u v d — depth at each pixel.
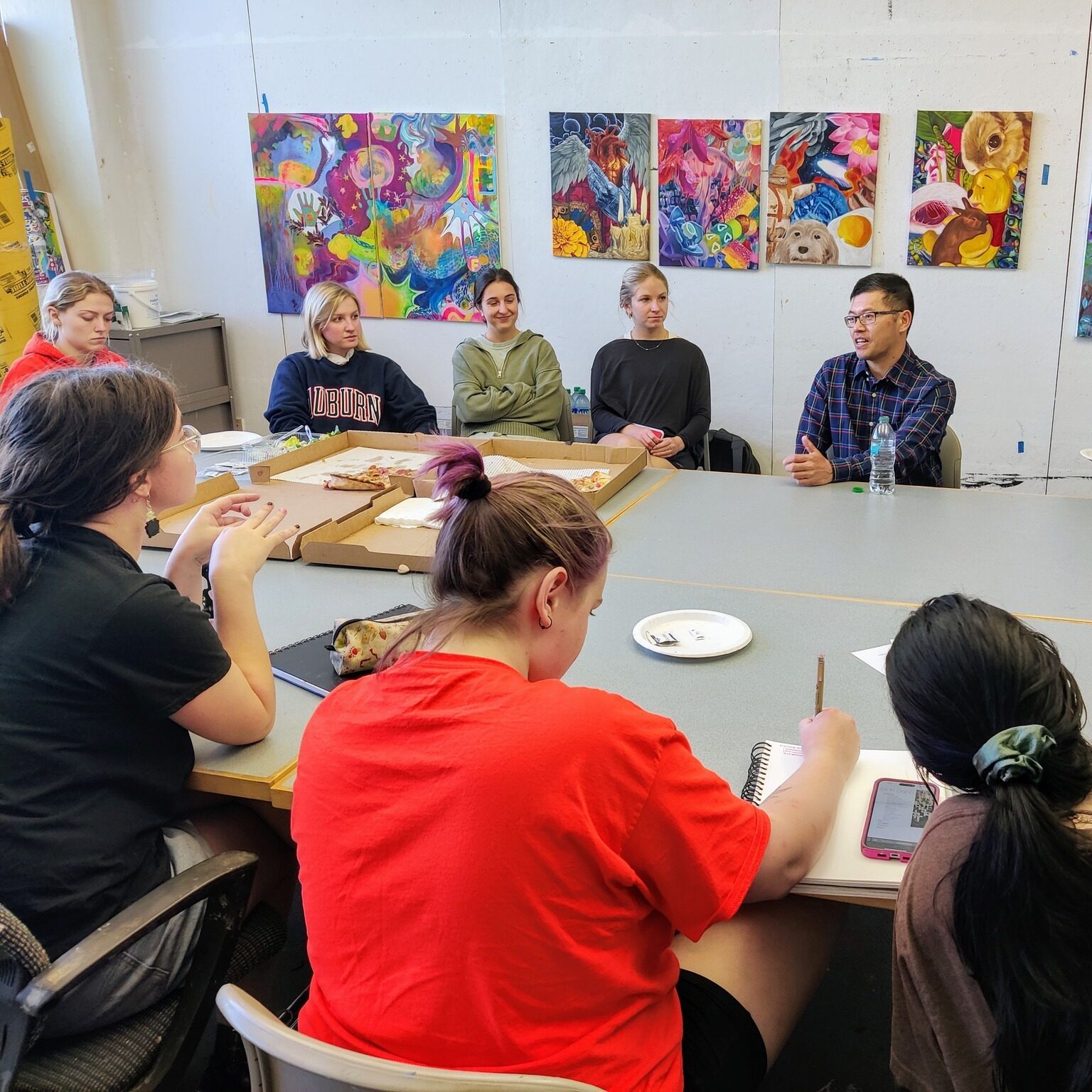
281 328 5.00
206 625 1.31
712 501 2.65
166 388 1.37
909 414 2.97
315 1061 0.83
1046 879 0.84
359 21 4.46
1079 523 2.37
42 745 1.21
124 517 1.34
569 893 0.91
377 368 3.71
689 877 0.97
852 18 3.82
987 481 4.14
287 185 4.73
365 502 2.51
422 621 1.07
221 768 1.37
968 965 0.91
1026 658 0.90
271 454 3.04
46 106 4.78
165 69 4.80
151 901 1.16
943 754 0.93
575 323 4.53
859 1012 1.78
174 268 5.10
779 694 1.55
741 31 3.96
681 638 1.76
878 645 1.72
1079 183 3.74
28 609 1.23
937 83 3.79
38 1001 1.02
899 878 1.10
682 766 0.99
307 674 1.62
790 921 1.25
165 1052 1.24
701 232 4.20
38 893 1.19
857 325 2.98
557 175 4.32
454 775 0.91
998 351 3.99
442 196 4.51
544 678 1.10
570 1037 0.94
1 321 4.06
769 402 4.34
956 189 3.85
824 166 3.98
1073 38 3.61
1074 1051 0.87
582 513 1.06
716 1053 1.09
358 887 0.95
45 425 1.26
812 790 1.17
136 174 5.00
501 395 3.92
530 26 4.22
